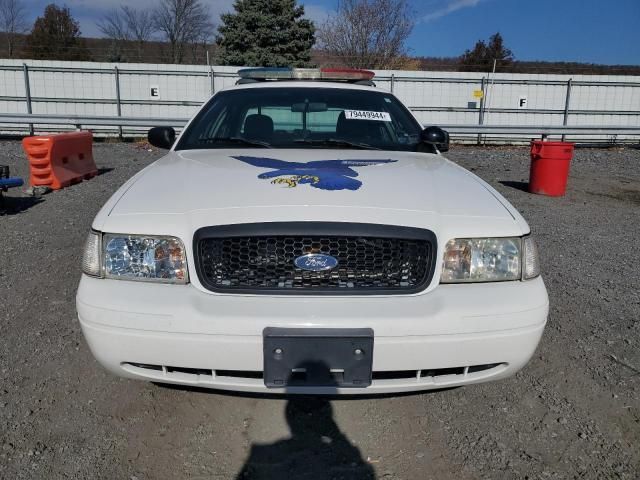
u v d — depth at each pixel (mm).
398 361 2018
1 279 4070
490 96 18188
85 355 2965
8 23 34969
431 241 2104
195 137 3344
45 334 3186
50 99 17328
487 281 2170
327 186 2352
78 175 8414
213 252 2078
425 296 2078
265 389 2061
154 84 17562
